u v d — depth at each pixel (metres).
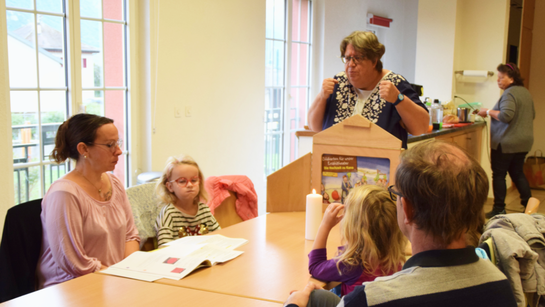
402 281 0.75
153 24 3.37
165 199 2.01
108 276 1.35
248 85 4.32
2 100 2.48
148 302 1.17
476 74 4.93
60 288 1.26
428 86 5.18
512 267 1.21
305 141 3.08
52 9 2.93
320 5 5.28
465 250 0.76
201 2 3.72
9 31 2.72
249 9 4.21
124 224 1.82
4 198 2.52
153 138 3.48
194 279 1.33
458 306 0.72
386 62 6.68
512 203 5.08
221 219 2.38
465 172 0.74
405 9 6.91
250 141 4.43
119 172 3.45
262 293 1.24
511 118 4.20
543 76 6.04
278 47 4.92
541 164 5.89
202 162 3.91
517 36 5.38
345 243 1.45
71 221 1.60
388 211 1.32
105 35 3.25
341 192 1.89
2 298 1.56
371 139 1.81
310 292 1.11
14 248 1.61
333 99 2.16
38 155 2.95
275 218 1.99
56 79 3.00
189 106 3.73
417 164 0.76
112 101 3.34
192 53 3.70
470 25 5.06
